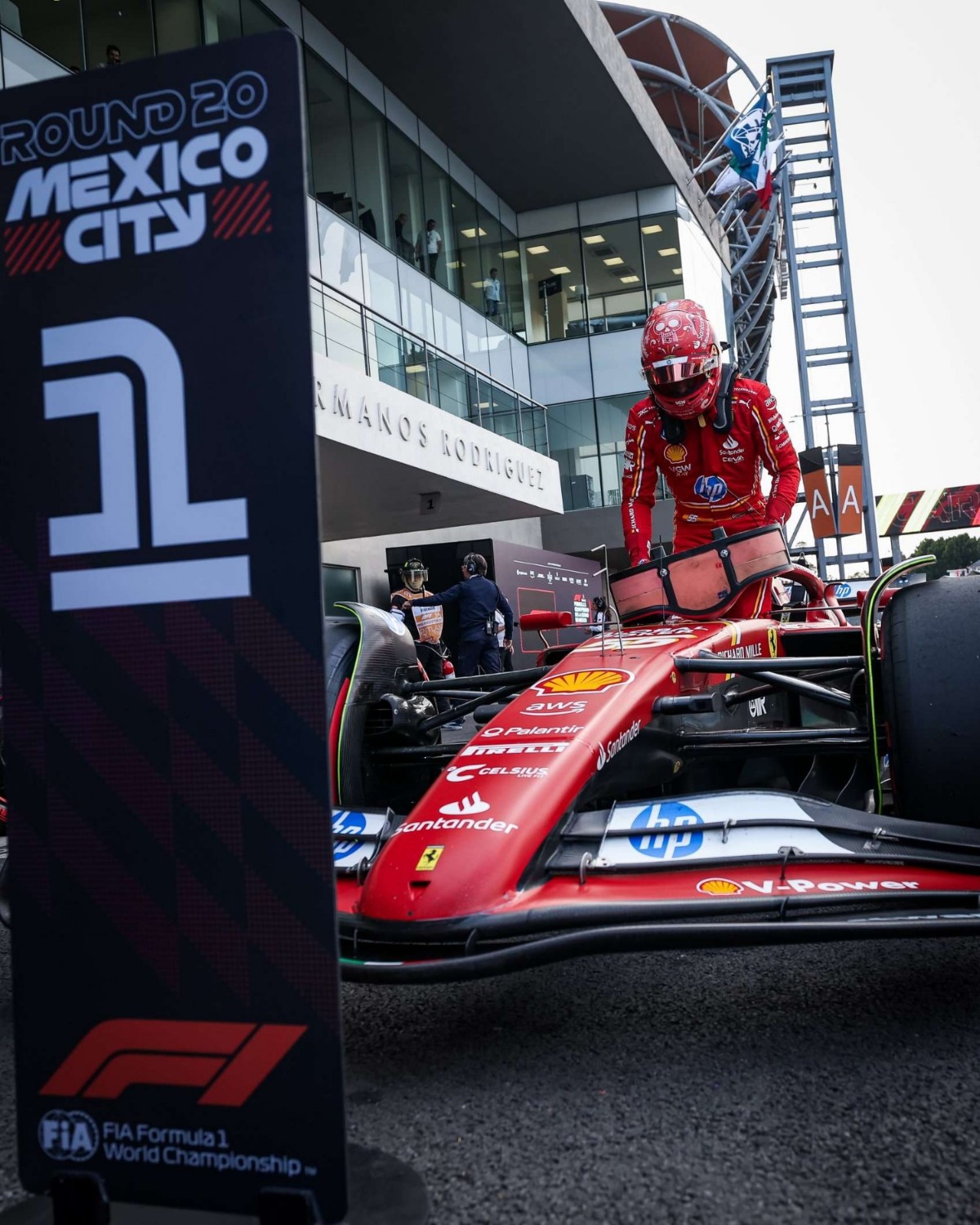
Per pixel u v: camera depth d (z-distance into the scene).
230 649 1.46
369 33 14.91
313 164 14.03
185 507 1.48
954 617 2.60
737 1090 1.91
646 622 3.73
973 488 57.19
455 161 18.61
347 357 10.98
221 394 1.47
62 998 1.50
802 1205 1.50
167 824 1.47
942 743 2.49
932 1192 1.52
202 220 1.50
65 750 1.52
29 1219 1.58
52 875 1.51
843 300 31.03
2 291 1.57
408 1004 2.54
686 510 4.43
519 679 3.28
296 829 1.42
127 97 1.53
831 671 3.51
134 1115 1.46
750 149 24.67
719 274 25.61
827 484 25.84
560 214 21.17
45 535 1.53
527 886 2.17
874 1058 2.03
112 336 1.52
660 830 2.35
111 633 1.50
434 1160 1.70
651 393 4.21
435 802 2.38
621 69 17.36
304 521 1.43
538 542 20.38
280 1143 1.41
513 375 20.31
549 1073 2.04
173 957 1.46
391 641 3.39
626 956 2.87
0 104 1.57
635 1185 1.58
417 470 11.38
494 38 15.18
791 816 2.38
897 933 2.01
